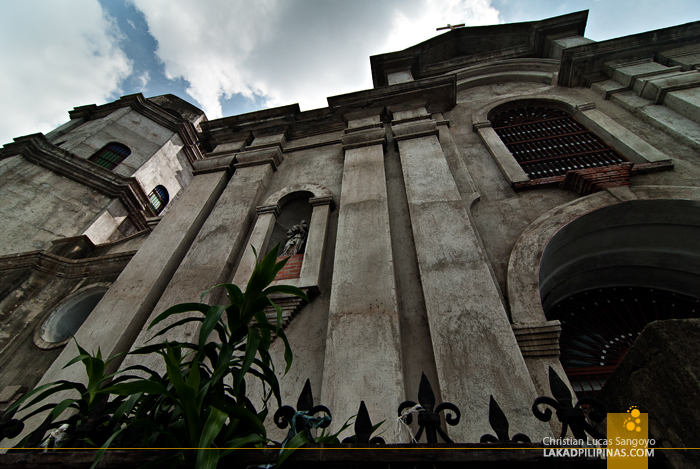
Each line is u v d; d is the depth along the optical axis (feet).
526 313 12.63
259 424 5.33
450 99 28.25
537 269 14.05
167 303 16.08
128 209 43.73
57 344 20.77
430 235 15.35
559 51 33.71
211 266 17.60
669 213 16.30
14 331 22.57
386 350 11.45
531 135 25.55
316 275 15.47
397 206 18.30
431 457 4.73
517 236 16.48
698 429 4.13
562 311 17.99
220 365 5.56
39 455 5.62
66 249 30.14
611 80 27.86
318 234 17.79
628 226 17.15
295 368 12.94
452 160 21.56
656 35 28.19
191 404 5.09
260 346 6.24
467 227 15.26
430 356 11.82
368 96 28.76
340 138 26.48
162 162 56.18
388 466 4.84
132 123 56.49
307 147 26.94
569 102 26.81
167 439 5.27
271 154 25.86
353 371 11.10
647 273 18.31
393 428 9.52
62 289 25.23
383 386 10.54
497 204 18.53
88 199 40.91
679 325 4.99
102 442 6.09
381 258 14.70
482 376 10.28
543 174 21.42
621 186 17.17
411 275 14.64
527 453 4.70
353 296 13.46
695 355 4.61
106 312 16.56
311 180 23.20
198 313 15.15
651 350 5.08
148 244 20.27
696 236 16.53
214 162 26.71
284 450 4.88
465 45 39.52
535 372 11.27
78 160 42.73
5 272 25.91
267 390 12.54
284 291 6.41
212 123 31.19
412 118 25.46
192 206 22.63
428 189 18.02
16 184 37.70
